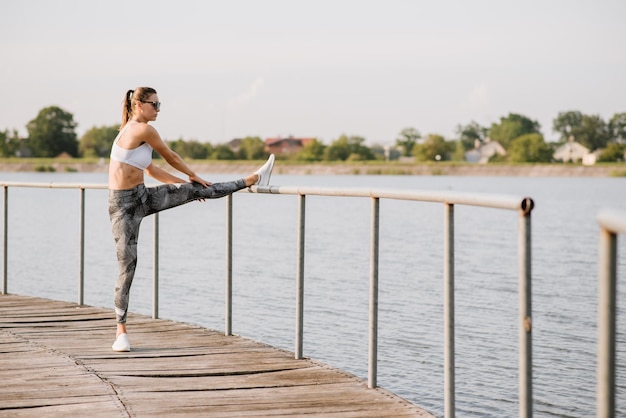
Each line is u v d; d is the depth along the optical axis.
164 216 37.34
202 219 35.31
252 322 11.28
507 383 8.09
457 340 10.14
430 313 11.89
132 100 5.42
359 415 4.19
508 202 3.31
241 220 34.59
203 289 14.55
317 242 24.23
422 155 136.38
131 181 5.41
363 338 10.12
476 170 128.38
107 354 5.50
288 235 26.94
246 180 5.73
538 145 135.75
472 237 26.61
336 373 5.07
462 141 156.25
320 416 4.17
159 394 4.54
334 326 10.91
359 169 128.12
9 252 21.77
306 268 17.81
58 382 4.75
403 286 14.90
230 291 6.19
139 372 5.01
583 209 44.00
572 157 137.62
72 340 5.97
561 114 151.75
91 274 17.36
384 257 20.33
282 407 4.32
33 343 5.84
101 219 34.97
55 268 18.41
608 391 2.43
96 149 147.50
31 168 140.75
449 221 4.03
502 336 10.36
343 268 17.83
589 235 27.78
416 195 4.23
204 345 5.84
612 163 134.88
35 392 4.54
